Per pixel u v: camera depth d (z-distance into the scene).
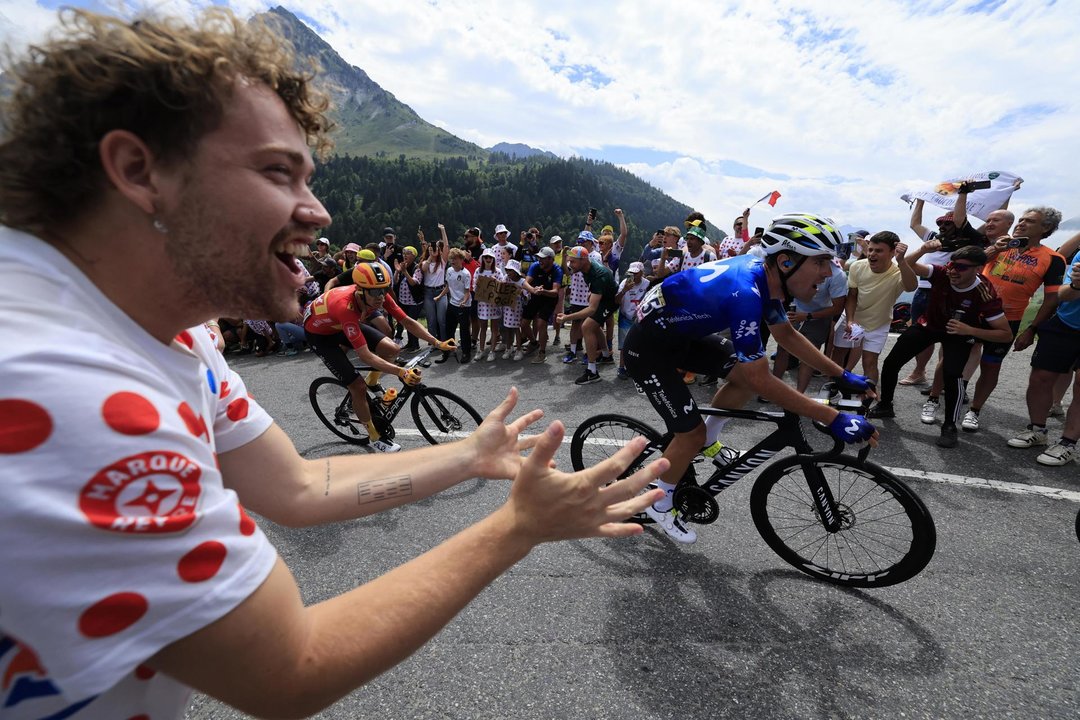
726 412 2.45
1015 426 4.10
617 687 1.79
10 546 0.38
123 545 0.42
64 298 0.47
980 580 2.31
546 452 0.63
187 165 0.50
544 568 2.42
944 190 4.77
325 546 2.67
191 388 0.61
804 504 2.87
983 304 3.55
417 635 0.57
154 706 0.57
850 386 2.28
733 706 1.72
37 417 0.39
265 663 0.50
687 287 2.36
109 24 0.48
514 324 6.63
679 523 2.58
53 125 0.46
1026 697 1.74
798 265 2.17
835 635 2.01
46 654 0.42
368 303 3.44
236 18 0.53
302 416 4.75
